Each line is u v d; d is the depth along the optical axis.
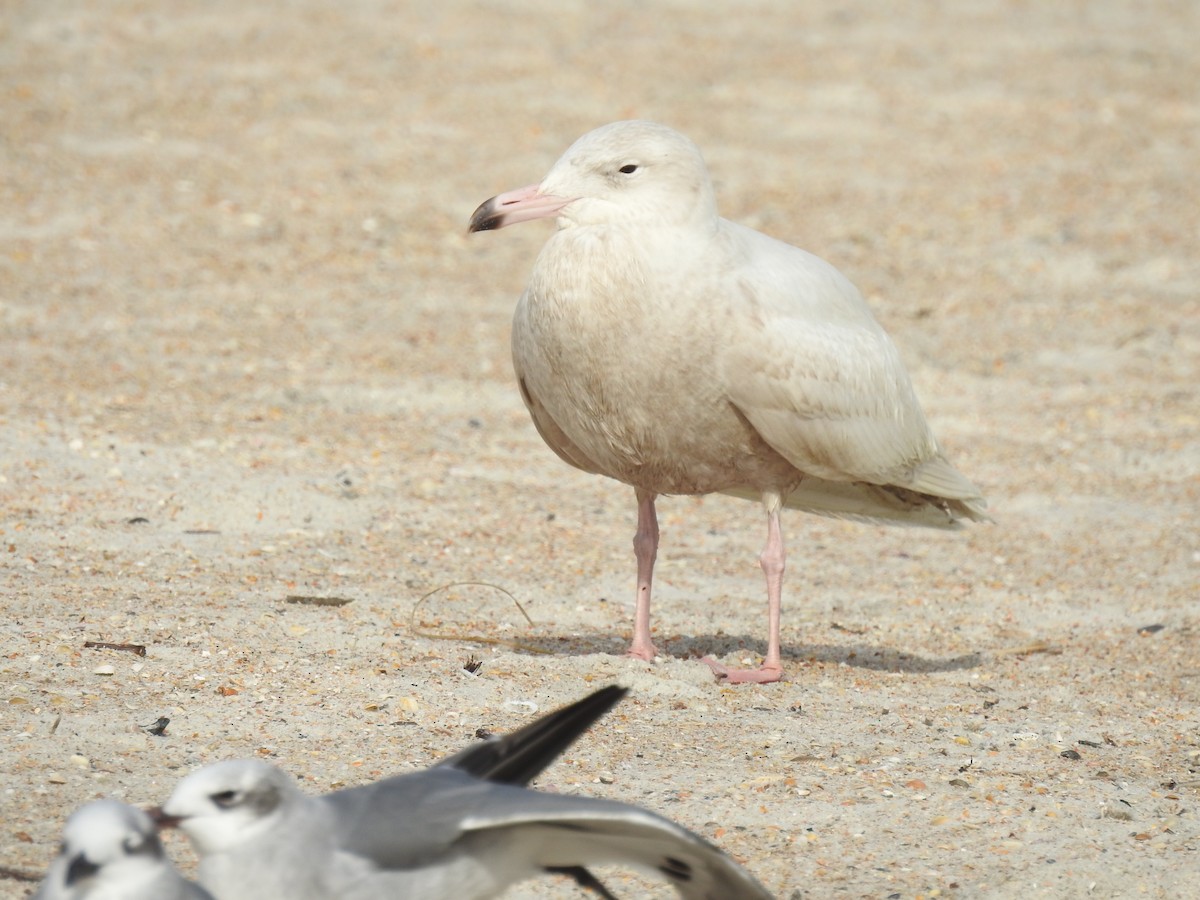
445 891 6.29
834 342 10.45
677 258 9.96
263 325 19.61
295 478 14.64
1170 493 16.45
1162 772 9.48
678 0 34.59
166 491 13.82
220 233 22.61
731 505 15.88
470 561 13.16
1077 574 14.16
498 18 32.47
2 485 13.44
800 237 23.61
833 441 10.54
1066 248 23.89
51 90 27.20
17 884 7.09
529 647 11.11
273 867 6.03
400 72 29.27
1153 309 22.00
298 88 28.20
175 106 27.06
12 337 18.12
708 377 10.05
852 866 7.95
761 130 27.77
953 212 25.00
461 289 21.64
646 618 11.02
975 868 7.99
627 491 15.88
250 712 9.30
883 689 10.86
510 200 10.05
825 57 31.61
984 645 12.25
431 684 9.96
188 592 11.41
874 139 27.75
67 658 9.83
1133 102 30.06
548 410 10.64
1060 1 36.22
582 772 8.91
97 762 8.44
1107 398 19.19
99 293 20.05
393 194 24.48
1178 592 13.70
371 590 12.02
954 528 12.08
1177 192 26.14
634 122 10.20
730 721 9.90
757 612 12.73
